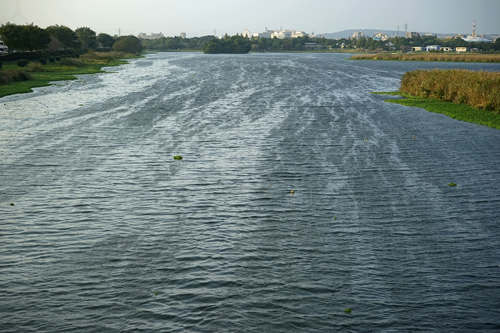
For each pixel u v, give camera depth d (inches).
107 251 374.0
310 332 275.7
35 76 2123.5
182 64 3718.0
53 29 4613.7
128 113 1090.7
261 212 465.4
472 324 285.7
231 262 358.0
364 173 610.9
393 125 979.9
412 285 330.0
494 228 435.2
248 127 929.5
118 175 584.1
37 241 391.2
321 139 821.2
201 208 473.7
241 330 276.2
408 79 1684.3
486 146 780.6
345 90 1766.7
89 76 2277.3
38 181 555.2
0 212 454.3
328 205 489.4
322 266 354.6
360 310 298.5
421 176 601.6
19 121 962.1
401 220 451.5
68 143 759.7
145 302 303.0
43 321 281.4
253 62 4232.3
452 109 1216.8
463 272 350.0
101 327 277.1
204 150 724.7
